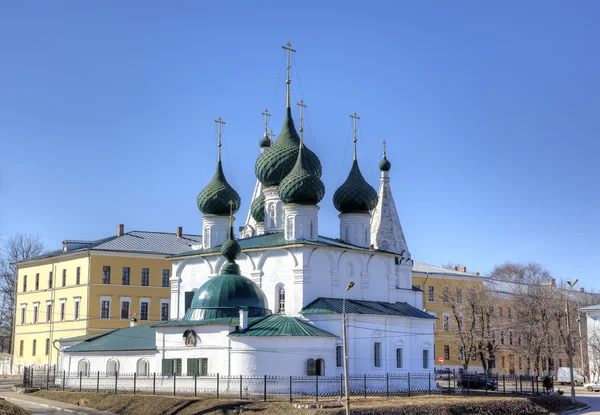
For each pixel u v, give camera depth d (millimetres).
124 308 120250
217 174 96875
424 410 64500
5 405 57188
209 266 89812
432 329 90312
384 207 95188
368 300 86188
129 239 125500
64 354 90750
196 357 76250
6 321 142375
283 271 81938
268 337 72875
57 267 125812
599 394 100688
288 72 93938
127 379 80875
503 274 164125
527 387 99062
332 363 75312
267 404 63594
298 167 84188
